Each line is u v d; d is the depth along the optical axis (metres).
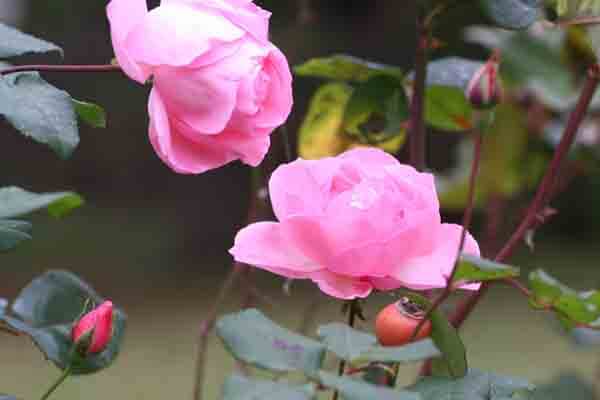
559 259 3.50
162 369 2.31
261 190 1.11
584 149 1.47
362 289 0.86
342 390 0.78
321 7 3.62
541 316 2.66
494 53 0.90
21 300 0.92
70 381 2.26
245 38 0.87
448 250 0.87
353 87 1.14
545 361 2.30
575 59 1.44
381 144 1.13
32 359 2.48
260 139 0.88
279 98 0.88
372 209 0.85
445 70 1.09
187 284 3.50
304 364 0.80
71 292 0.93
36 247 3.59
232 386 0.79
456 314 1.02
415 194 0.87
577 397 1.27
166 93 0.87
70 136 0.85
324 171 0.87
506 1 0.97
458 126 1.12
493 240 1.45
